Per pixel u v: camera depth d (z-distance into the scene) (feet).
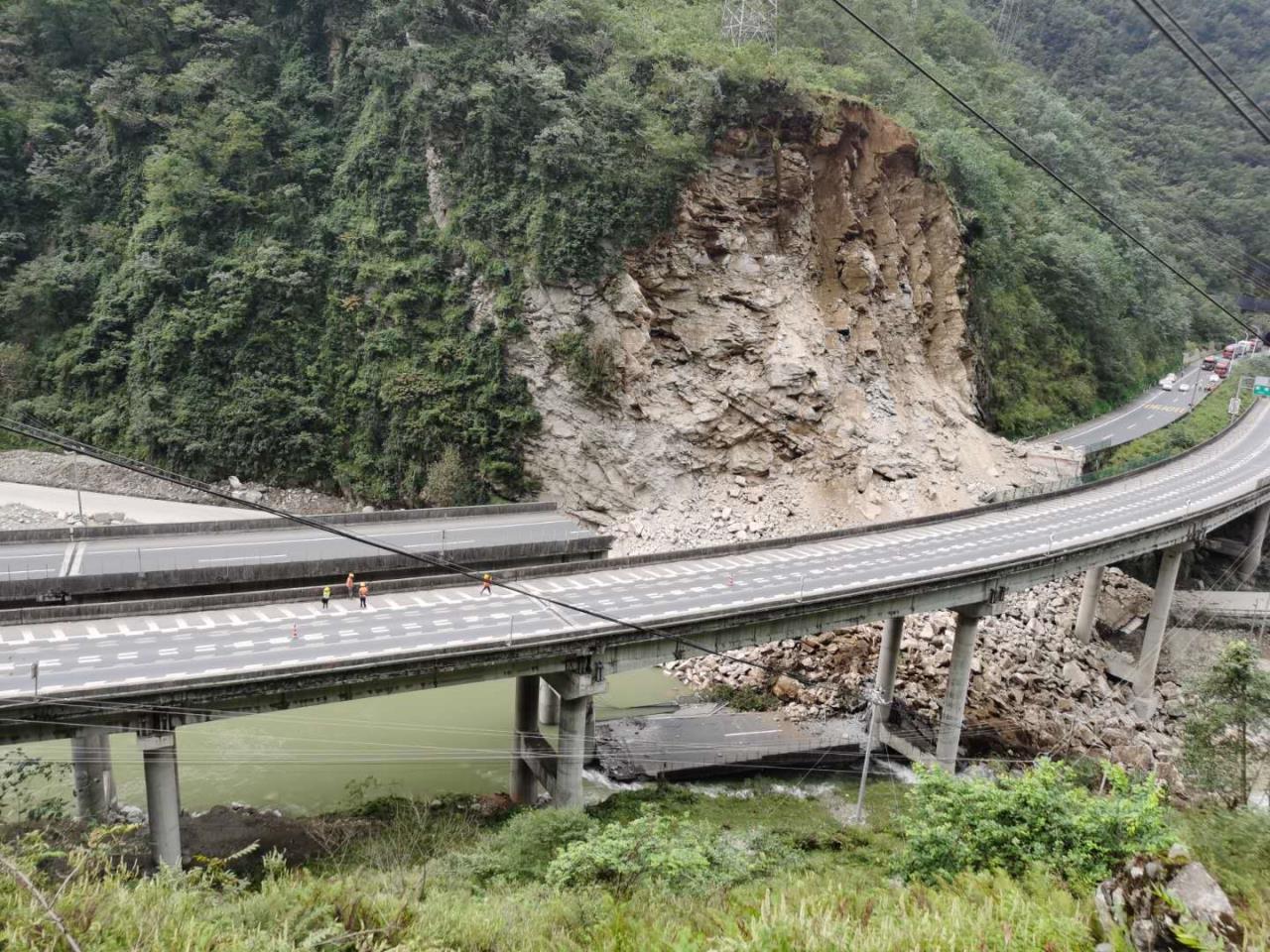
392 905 43.98
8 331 248.32
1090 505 224.33
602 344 231.71
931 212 268.00
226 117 251.60
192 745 147.13
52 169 257.14
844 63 304.50
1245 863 52.21
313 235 249.55
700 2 290.56
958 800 67.87
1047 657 207.00
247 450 235.81
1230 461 273.13
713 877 66.95
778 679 184.75
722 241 242.99
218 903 41.47
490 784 144.05
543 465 233.96
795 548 183.62
